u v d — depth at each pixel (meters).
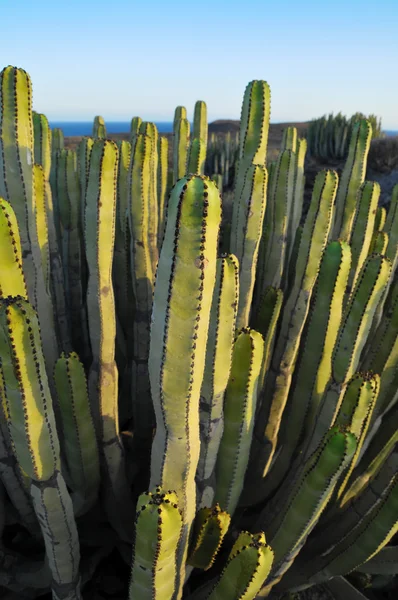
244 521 3.04
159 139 4.04
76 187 3.66
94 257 2.38
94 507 2.88
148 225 3.22
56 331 3.58
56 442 1.89
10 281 1.85
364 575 3.03
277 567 2.25
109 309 2.50
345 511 2.82
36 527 2.70
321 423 2.53
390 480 2.44
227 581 1.77
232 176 12.31
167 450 1.75
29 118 2.28
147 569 1.62
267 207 3.45
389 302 3.47
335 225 4.14
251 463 3.06
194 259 1.39
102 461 2.71
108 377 2.59
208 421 2.01
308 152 14.58
